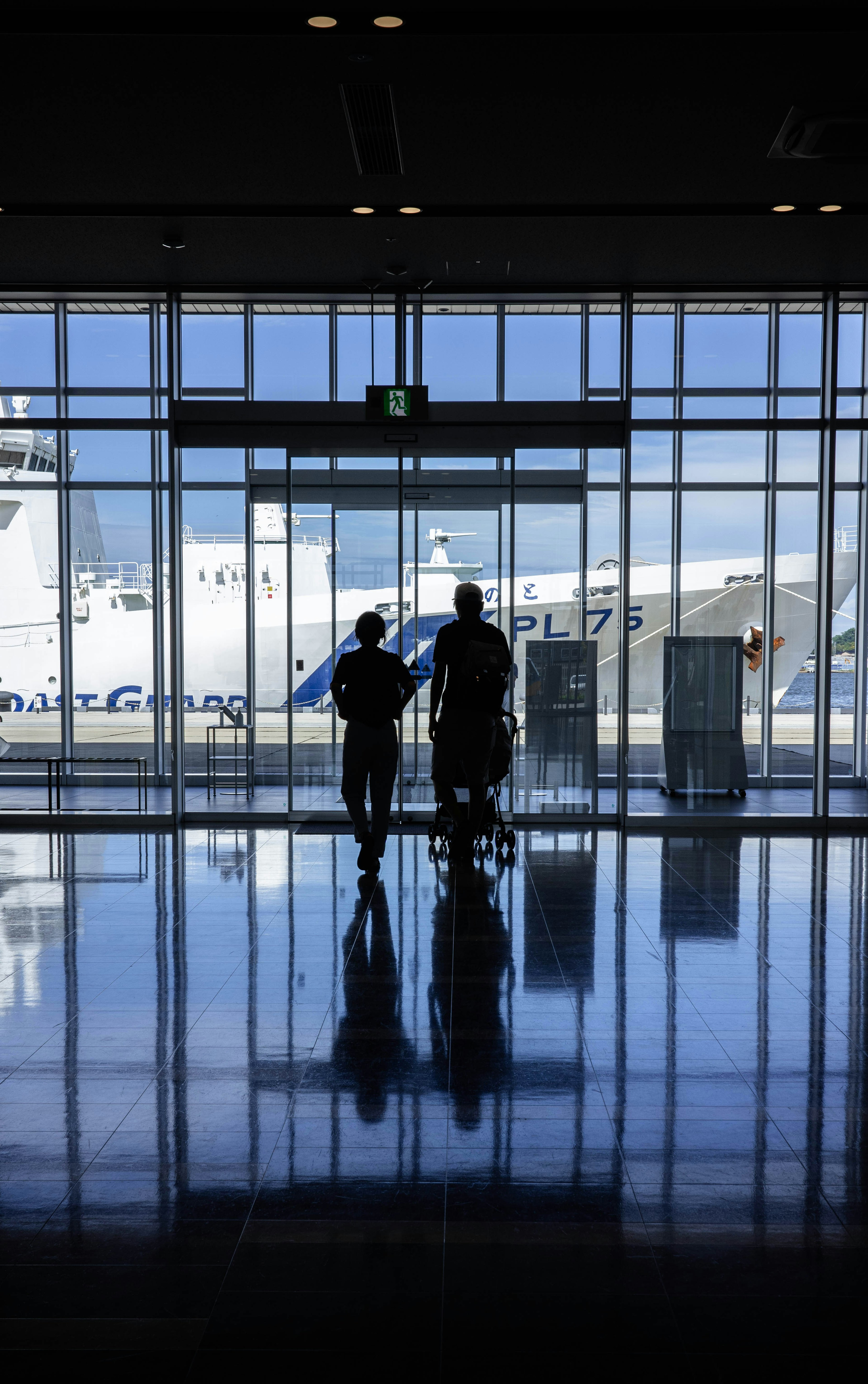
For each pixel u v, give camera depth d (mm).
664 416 9664
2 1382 2283
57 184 6879
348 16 4773
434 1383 2275
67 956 5512
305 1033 4395
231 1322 2480
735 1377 2303
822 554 9750
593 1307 2537
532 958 5457
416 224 7660
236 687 10391
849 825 9688
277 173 6688
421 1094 3785
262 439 9734
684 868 7801
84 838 9109
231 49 5086
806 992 4934
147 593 10422
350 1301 2559
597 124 5953
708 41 5004
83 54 5129
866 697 9945
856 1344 2414
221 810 10086
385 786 7559
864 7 4719
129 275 9117
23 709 10570
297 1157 3305
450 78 5395
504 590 9742
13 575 10461
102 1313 2518
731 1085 3881
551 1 4660
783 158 6426
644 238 8000
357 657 7410
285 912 6441
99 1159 3295
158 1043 4289
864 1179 3188
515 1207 3006
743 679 9773
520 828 9625
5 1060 4113
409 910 6469
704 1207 3012
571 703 9797
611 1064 4066
